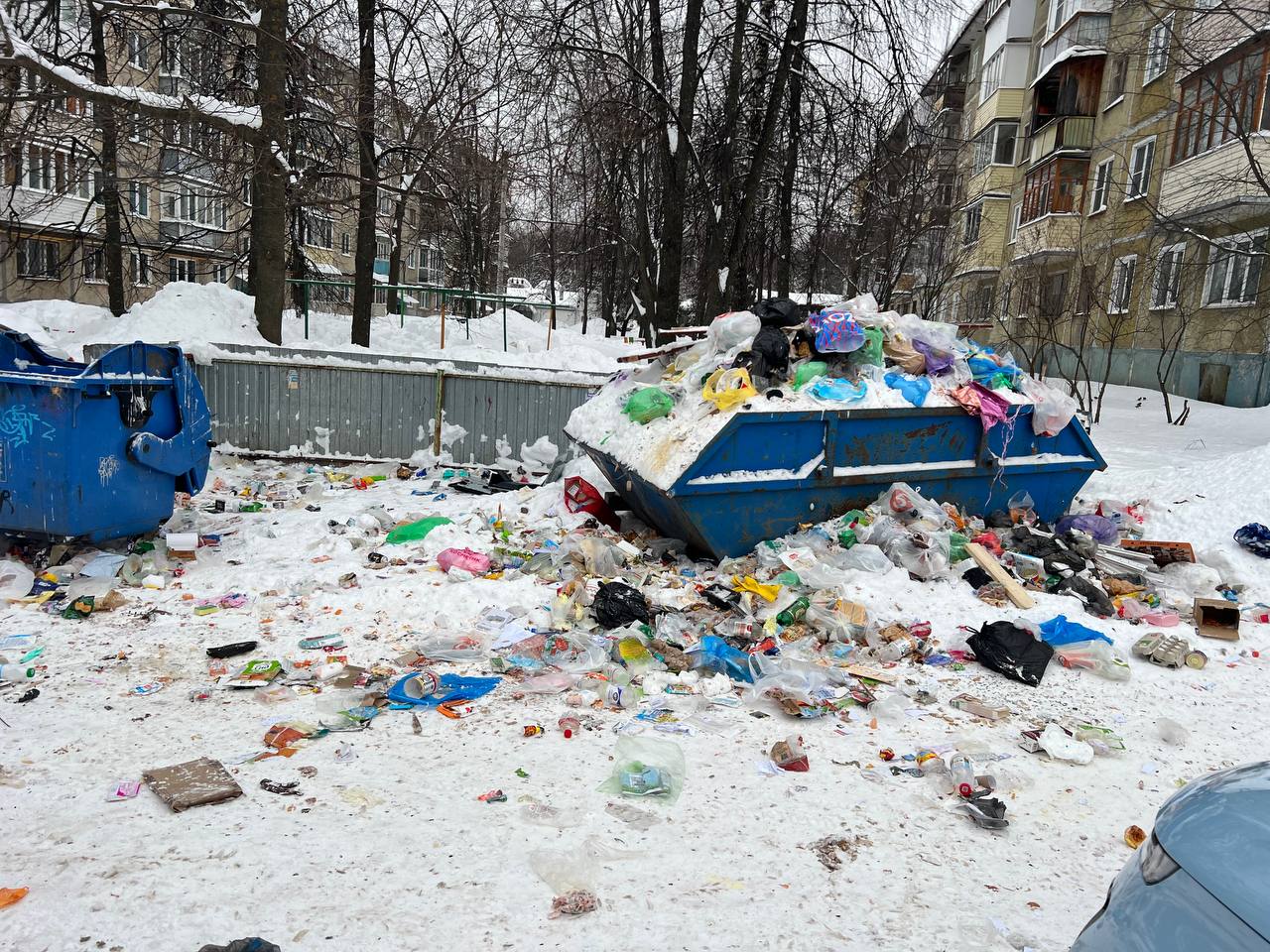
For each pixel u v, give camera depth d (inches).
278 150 505.0
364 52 587.2
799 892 109.9
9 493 233.9
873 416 250.4
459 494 367.2
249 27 450.0
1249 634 214.2
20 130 458.9
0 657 179.2
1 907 100.3
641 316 690.2
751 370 250.7
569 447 400.8
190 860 111.3
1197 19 537.0
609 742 150.6
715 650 186.2
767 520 247.6
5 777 130.6
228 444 423.2
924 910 107.0
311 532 285.9
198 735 148.3
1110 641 199.3
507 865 113.0
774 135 603.5
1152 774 146.1
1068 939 102.3
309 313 697.0
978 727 162.6
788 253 673.0
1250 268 674.8
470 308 1034.1
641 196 616.4
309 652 189.3
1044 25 1140.5
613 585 210.5
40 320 570.6
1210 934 62.0
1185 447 463.5
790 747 145.3
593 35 525.3
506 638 196.9
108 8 428.1
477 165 588.7
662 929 101.7
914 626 207.0
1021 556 241.6
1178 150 745.6
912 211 719.7
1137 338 844.0
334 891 106.2
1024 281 960.9
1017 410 264.1
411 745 147.4
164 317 504.4
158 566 242.2
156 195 1027.9
